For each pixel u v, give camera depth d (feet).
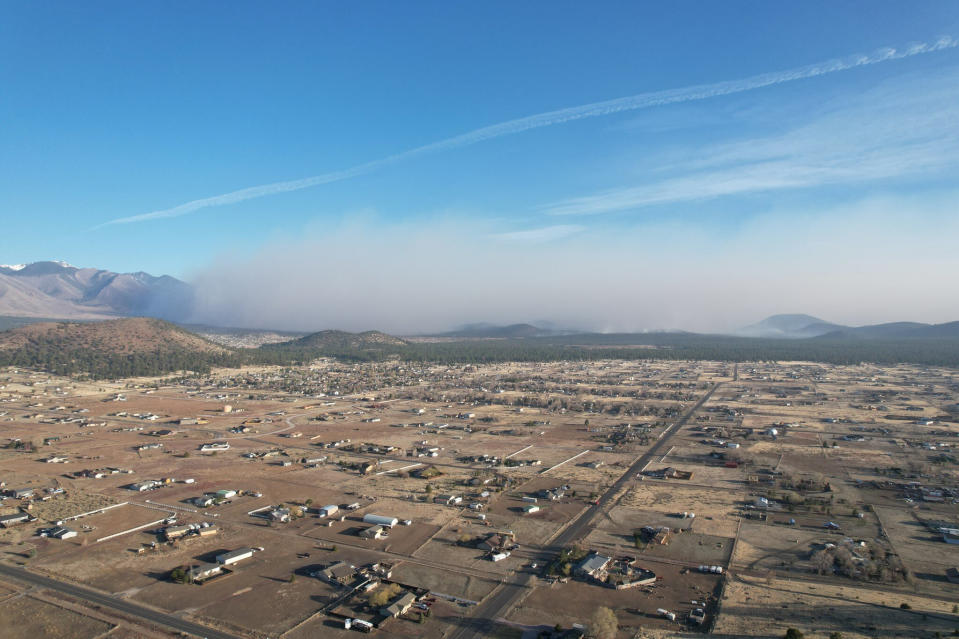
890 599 315.99
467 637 277.85
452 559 371.15
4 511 453.99
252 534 412.16
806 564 364.17
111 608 302.04
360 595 319.68
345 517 449.89
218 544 393.29
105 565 356.18
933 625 286.46
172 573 336.90
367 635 278.05
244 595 318.65
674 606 309.83
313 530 421.59
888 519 451.12
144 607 303.89
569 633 279.90
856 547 387.96
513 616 298.15
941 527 428.97
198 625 286.25
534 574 349.20
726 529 427.33
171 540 397.39
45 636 273.95
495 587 331.57
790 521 442.91
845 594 322.14
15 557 365.40
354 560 368.27
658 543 398.62
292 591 324.19
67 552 375.25
